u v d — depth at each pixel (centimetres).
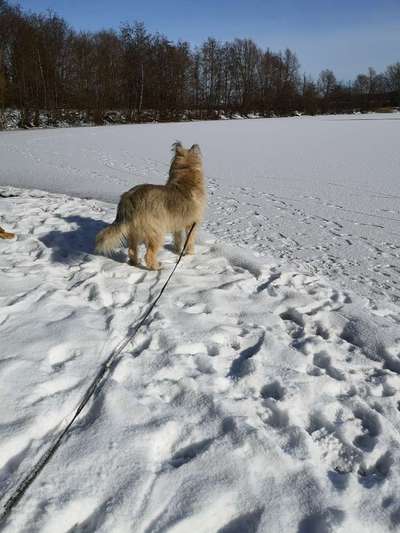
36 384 153
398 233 456
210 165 939
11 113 2453
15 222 373
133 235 269
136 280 263
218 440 135
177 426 141
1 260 279
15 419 136
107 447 129
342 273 339
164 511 113
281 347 194
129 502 113
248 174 829
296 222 496
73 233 347
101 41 2961
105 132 1811
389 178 779
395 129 1922
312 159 1027
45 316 203
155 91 3138
